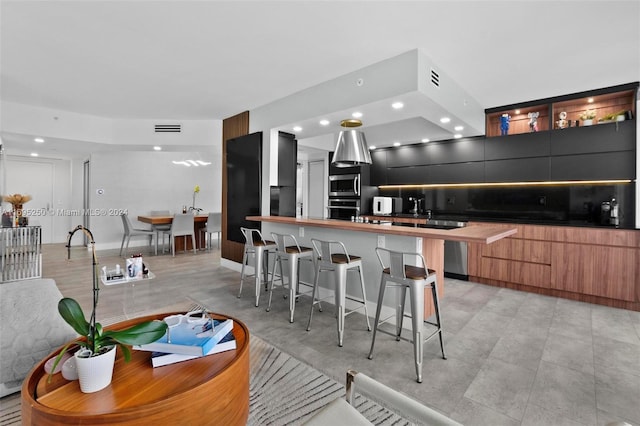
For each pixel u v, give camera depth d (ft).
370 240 10.45
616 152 12.21
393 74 9.63
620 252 11.28
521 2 7.01
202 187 28.37
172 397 3.52
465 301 11.98
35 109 15.38
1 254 12.69
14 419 5.31
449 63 10.08
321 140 20.26
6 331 5.80
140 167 25.21
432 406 5.93
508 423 5.49
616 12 7.36
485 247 14.35
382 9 7.33
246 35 8.59
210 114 16.67
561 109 13.96
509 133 15.34
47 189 24.75
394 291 9.83
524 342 8.55
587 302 11.97
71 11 7.60
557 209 14.32
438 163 17.20
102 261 18.63
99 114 16.76
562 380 6.77
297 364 7.34
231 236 16.55
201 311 5.74
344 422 3.31
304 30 8.29
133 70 11.01
